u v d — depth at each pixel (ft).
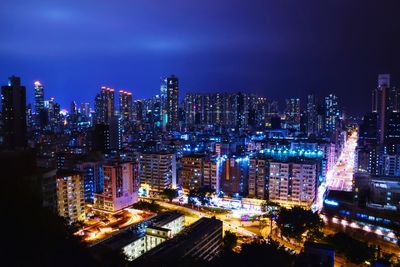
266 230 543.80
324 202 560.20
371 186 586.04
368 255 384.68
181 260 347.77
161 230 452.35
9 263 181.98
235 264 351.87
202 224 445.37
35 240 204.74
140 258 354.33
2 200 223.10
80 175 570.05
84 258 227.81
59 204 529.04
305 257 324.19
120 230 499.51
